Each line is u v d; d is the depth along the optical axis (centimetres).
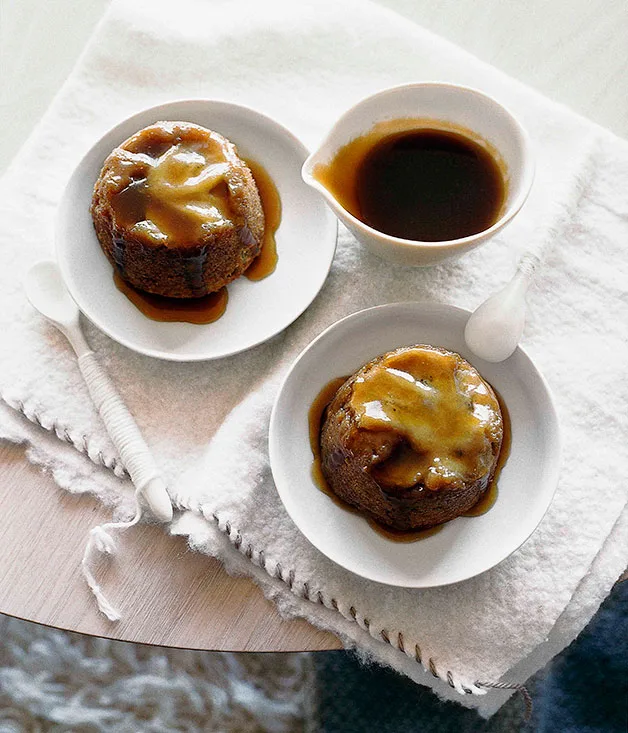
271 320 70
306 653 85
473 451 64
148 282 69
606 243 72
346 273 71
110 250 69
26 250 72
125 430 68
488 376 68
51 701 85
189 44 75
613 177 73
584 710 80
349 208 68
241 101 75
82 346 70
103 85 75
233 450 68
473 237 65
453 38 80
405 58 75
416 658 67
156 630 67
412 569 66
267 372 70
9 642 86
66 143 74
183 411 70
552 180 73
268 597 67
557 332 71
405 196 69
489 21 79
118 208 68
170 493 68
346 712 84
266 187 72
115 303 70
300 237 71
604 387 70
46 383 70
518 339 67
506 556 65
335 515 67
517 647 67
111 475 68
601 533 68
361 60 75
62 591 67
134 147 69
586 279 72
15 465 69
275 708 85
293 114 75
